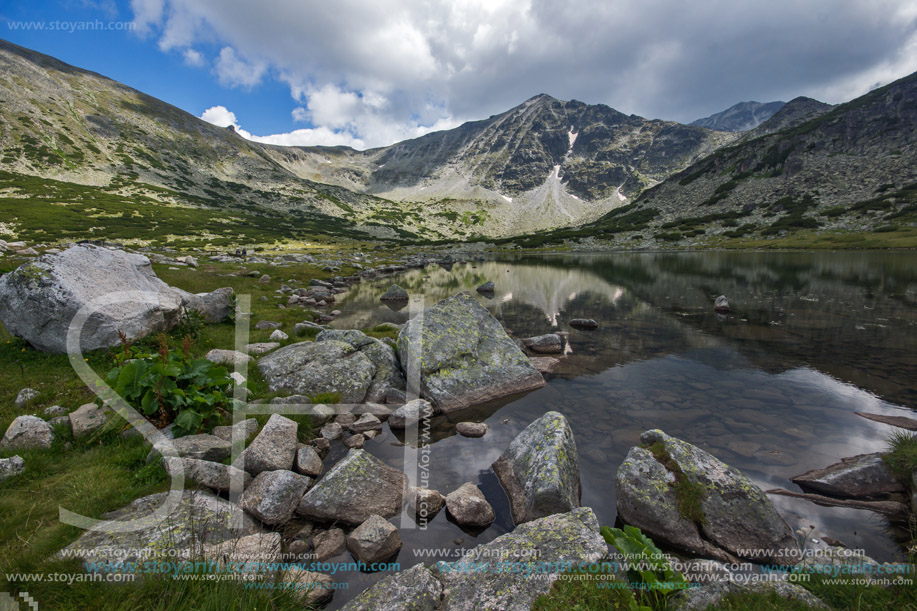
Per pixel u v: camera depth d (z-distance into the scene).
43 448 6.59
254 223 137.38
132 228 88.38
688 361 14.86
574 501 6.55
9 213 80.69
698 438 8.85
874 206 90.62
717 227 113.12
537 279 45.75
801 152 135.38
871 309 23.64
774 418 9.86
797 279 38.84
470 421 10.08
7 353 10.06
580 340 18.22
